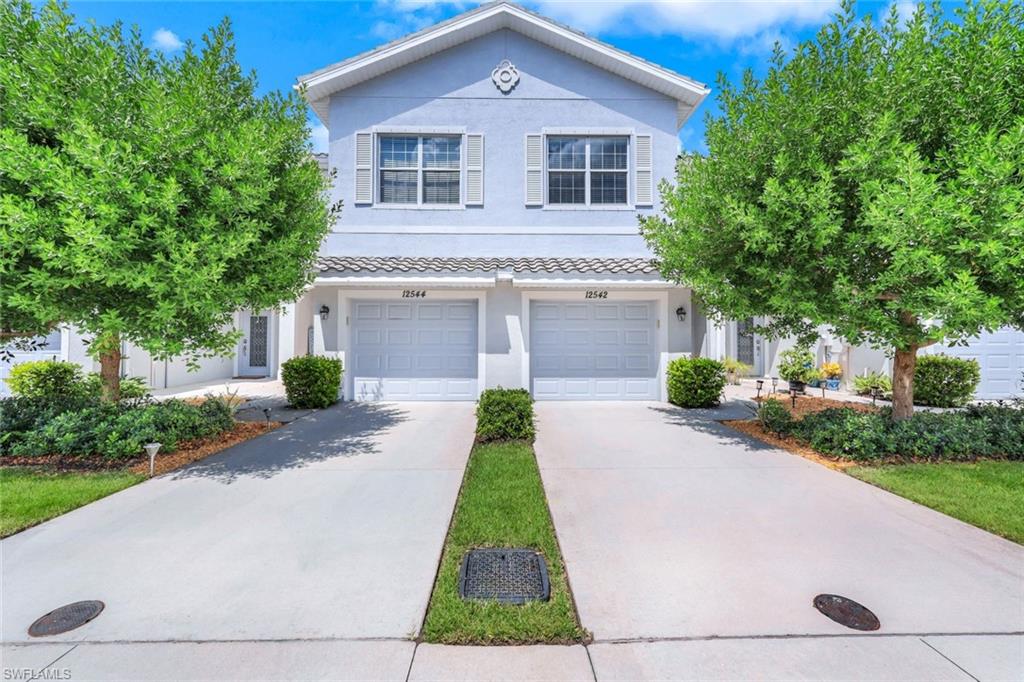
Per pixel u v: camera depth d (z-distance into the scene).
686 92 13.01
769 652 2.87
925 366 11.80
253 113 7.39
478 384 12.13
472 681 2.65
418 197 13.16
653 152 13.25
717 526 4.65
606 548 4.18
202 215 6.07
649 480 6.06
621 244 13.22
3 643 2.94
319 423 9.65
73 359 12.87
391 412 10.82
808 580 3.66
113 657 2.83
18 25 6.20
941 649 2.90
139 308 5.96
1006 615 3.23
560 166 13.33
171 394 13.87
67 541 4.31
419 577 3.72
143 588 3.54
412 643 2.96
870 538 4.39
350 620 3.18
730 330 18.88
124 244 5.47
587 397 12.33
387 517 4.90
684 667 2.75
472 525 4.64
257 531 4.55
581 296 12.23
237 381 17.89
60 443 6.52
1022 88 6.29
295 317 15.11
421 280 11.18
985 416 7.88
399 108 13.09
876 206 5.88
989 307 5.57
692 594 3.46
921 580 3.66
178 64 7.00
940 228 5.52
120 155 5.58
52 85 5.87
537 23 12.62
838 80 6.77
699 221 7.84
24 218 5.23
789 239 6.96
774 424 8.64
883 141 6.32
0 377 12.47
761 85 7.50
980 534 4.48
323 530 4.58
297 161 7.66
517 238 13.16
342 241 13.02
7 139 5.21
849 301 6.55
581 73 13.23
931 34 6.70
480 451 7.41
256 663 2.79
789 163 6.75
